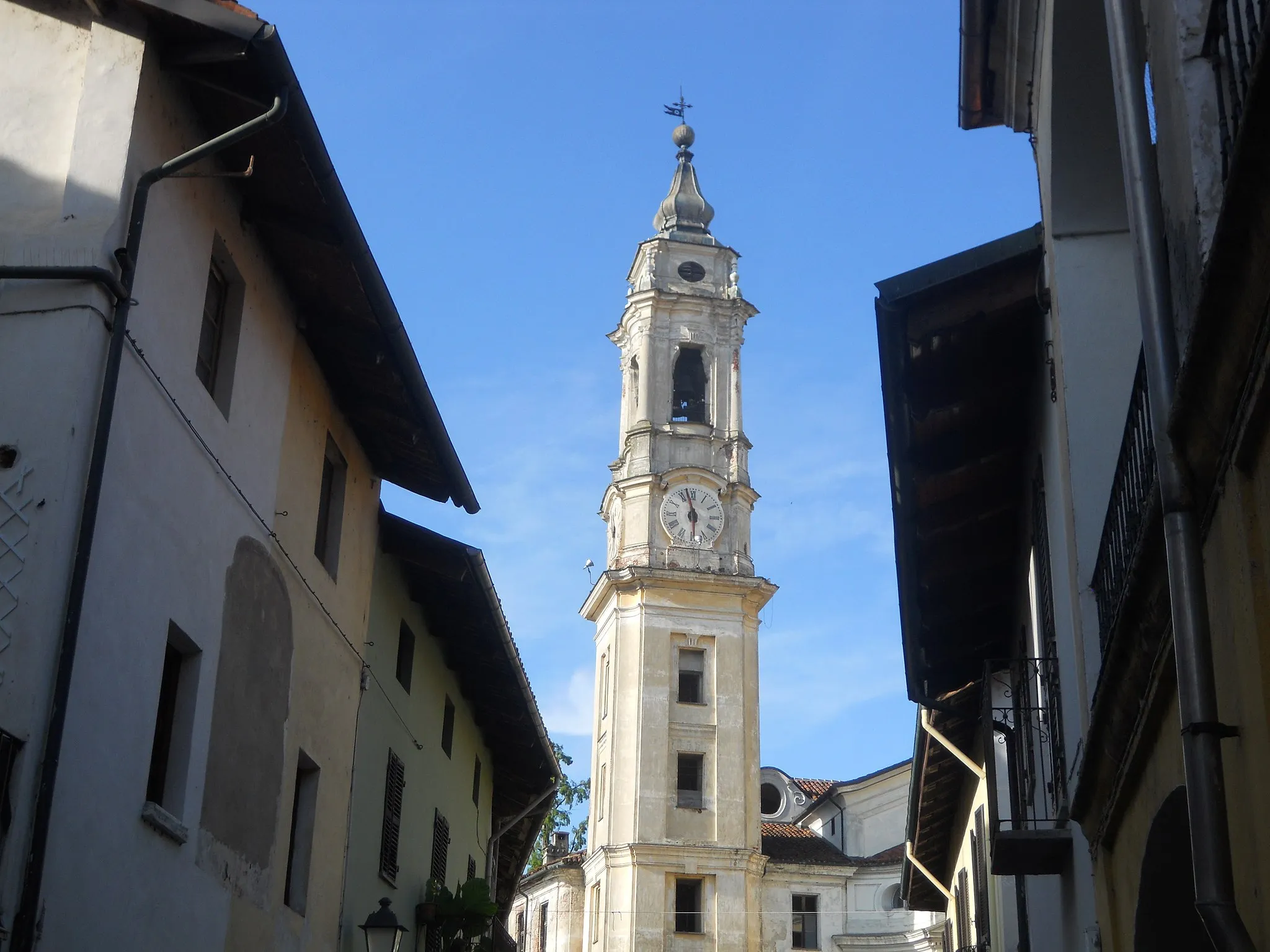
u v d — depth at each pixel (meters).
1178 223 6.36
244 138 11.36
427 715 21.44
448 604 20.83
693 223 66.62
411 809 20.45
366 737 17.67
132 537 10.88
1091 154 10.55
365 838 17.64
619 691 59.81
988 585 16.84
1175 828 8.11
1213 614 6.02
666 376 63.41
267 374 13.82
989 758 13.78
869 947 56.69
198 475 12.20
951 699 19.61
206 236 12.33
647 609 60.34
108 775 10.43
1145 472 8.03
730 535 61.78
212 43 11.05
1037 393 13.07
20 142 10.86
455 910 20.52
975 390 13.43
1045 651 13.59
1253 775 5.51
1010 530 15.88
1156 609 6.86
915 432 13.86
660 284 64.56
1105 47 9.93
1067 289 10.83
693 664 60.53
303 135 11.46
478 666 23.23
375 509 17.88
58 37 11.13
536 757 27.19
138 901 10.96
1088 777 9.67
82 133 10.80
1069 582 11.12
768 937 57.38
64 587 9.81
